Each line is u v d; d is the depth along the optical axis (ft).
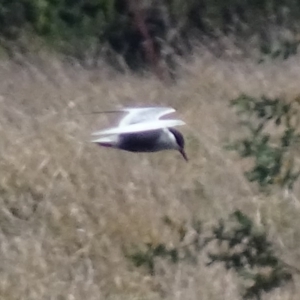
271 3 66.33
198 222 30.25
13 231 37.93
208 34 64.13
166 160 42.57
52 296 35.14
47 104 48.16
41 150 41.83
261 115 24.18
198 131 45.65
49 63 55.57
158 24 63.67
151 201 39.88
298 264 35.06
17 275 35.73
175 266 35.65
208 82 54.65
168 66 60.44
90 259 36.76
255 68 58.95
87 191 40.11
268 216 38.04
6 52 56.49
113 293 35.35
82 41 60.44
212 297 34.65
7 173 40.37
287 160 23.71
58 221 38.58
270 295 33.45
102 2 61.72
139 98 51.96
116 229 37.86
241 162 42.68
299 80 56.65
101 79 56.24
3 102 47.47
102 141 20.17
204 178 41.65
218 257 25.13
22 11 59.21
